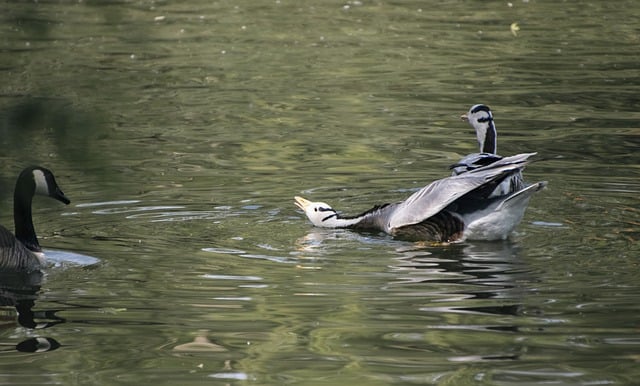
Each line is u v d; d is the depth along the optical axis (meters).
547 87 25.20
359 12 36.44
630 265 12.70
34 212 15.65
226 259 13.33
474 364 9.53
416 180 17.67
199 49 30.20
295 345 10.12
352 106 23.56
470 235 14.07
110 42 30.98
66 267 13.01
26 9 8.20
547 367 9.44
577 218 15.02
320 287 12.04
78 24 33.62
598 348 9.88
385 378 9.21
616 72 26.80
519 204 13.91
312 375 9.35
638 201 15.91
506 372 9.32
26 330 10.73
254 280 12.38
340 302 11.48
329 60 28.75
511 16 35.41
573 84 25.50
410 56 29.14
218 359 9.79
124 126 21.66
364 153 19.52
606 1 38.25
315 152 19.64
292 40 31.59
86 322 10.95
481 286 11.99
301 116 22.69
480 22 34.31
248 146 20.09
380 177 17.86
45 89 24.62
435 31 32.81
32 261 13.10
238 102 24.08
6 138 6.81
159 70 27.45
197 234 14.54
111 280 12.44
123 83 25.75
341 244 14.16
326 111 23.12
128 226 14.94
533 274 12.43
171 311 11.22
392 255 13.56
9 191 7.89
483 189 14.57
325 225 15.07
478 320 10.78
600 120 21.91
